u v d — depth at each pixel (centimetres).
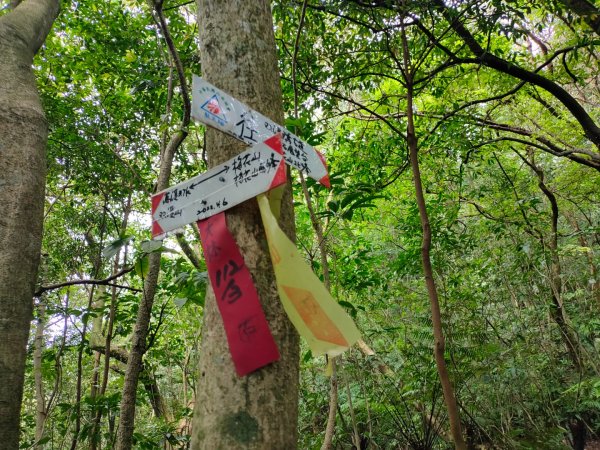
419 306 496
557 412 490
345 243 515
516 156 777
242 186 119
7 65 203
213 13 145
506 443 412
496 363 436
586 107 743
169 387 686
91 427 334
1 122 178
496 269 507
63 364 567
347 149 547
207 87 116
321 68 428
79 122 442
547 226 694
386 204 659
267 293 114
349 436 441
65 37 499
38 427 393
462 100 532
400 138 507
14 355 152
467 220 686
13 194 169
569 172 701
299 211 427
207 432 103
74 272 472
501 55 551
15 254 161
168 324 515
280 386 107
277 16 394
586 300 599
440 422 421
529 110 637
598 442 497
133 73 441
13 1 338
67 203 529
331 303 110
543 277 527
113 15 471
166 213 134
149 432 498
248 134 123
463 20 372
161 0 256
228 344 109
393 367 494
